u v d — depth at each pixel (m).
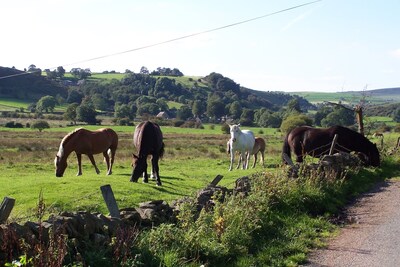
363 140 18.23
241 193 10.61
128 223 8.16
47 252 5.80
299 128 19.41
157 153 16.48
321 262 8.15
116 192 13.20
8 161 29.06
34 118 112.25
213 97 160.50
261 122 119.00
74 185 13.89
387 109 114.56
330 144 18.44
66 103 158.88
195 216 9.38
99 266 6.54
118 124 103.69
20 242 5.98
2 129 76.69
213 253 7.96
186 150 42.19
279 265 7.97
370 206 12.36
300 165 13.86
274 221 10.18
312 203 11.73
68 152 18.22
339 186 13.58
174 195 13.92
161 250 7.46
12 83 165.25
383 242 9.17
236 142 22.44
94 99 153.50
